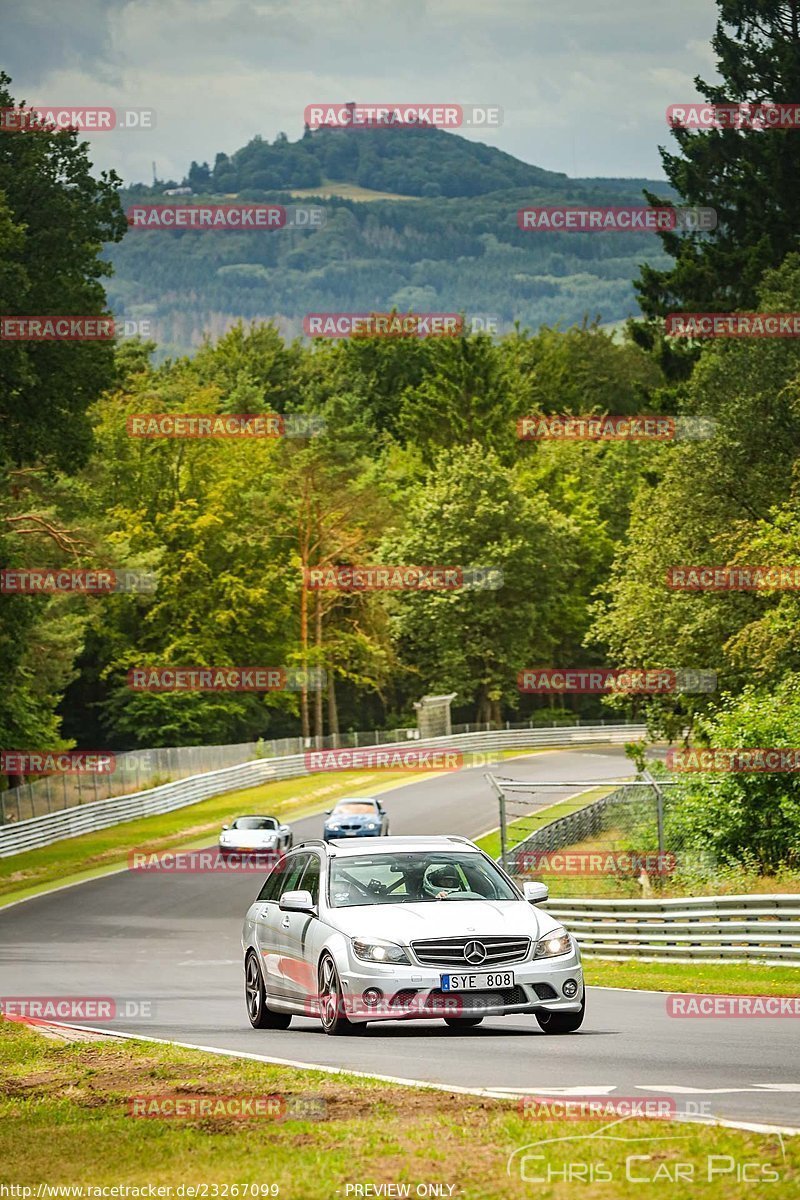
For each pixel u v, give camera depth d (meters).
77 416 98.81
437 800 133.62
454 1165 15.59
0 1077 25.56
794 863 61.81
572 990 27.89
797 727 62.50
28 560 127.88
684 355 140.50
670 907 52.38
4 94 95.25
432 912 28.02
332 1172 15.62
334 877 29.62
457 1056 24.52
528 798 133.25
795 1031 29.19
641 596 96.94
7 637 103.12
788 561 79.88
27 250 95.06
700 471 96.31
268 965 31.59
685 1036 28.02
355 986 27.23
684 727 103.88
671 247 145.75
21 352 90.06
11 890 93.56
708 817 63.44
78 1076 24.59
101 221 97.12
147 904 84.56
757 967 46.62
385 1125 17.78
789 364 97.31
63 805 121.25
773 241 138.25
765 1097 19.77
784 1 146.38
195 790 142.75
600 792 139.12
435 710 197.25
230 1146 17.55
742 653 85.12
